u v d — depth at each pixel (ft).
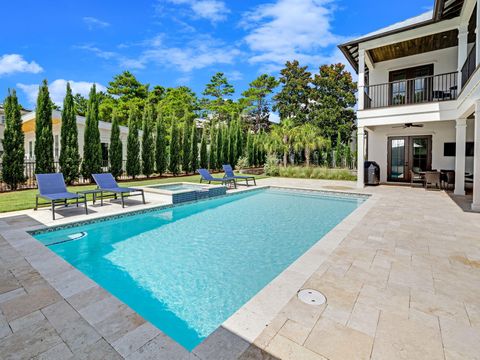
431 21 30.14
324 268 10.93
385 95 43.29
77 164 37.86
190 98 118.32
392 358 6.13
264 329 7.08
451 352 6.33
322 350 6.35
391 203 25.66
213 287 11.25
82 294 8.75
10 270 10.54
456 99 30.86
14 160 32.48
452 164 38.75
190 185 36.91
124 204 24.67
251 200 31.63
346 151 66.44
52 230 17.04
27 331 6.93
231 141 70.74
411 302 8.45
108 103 89.40
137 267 13.11
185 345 7.92
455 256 12.27
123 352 6.21
